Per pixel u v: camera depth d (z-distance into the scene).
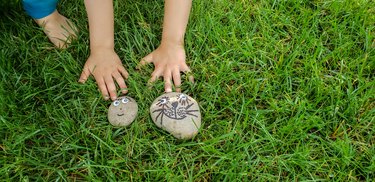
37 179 0.75
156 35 0.96
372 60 0.90
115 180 0.74
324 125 0.81
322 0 1.02
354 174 0.76
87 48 0.92
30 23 0.96
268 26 0.96
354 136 0.81
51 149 0.79
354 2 1.00
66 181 0.74
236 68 0.90
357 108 0.83
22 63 0.89
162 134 0.80
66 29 0.94
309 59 0.91
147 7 0.99
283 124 0.82
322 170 0.76
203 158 0.78
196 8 0.97
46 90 0.86
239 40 0.93
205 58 0.91
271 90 0.86
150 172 0.75
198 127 0.79
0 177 0.75
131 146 0.78
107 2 0.85
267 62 0.91
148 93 0.84
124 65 0.91
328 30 0.96
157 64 0.88
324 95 0.85
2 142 0.79
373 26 0.96
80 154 0.79
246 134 0.80
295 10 1.01
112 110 0.80
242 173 0.74
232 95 0.86
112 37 0.89
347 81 0.87
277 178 0.76
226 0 1.00
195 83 0.87
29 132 0.79
